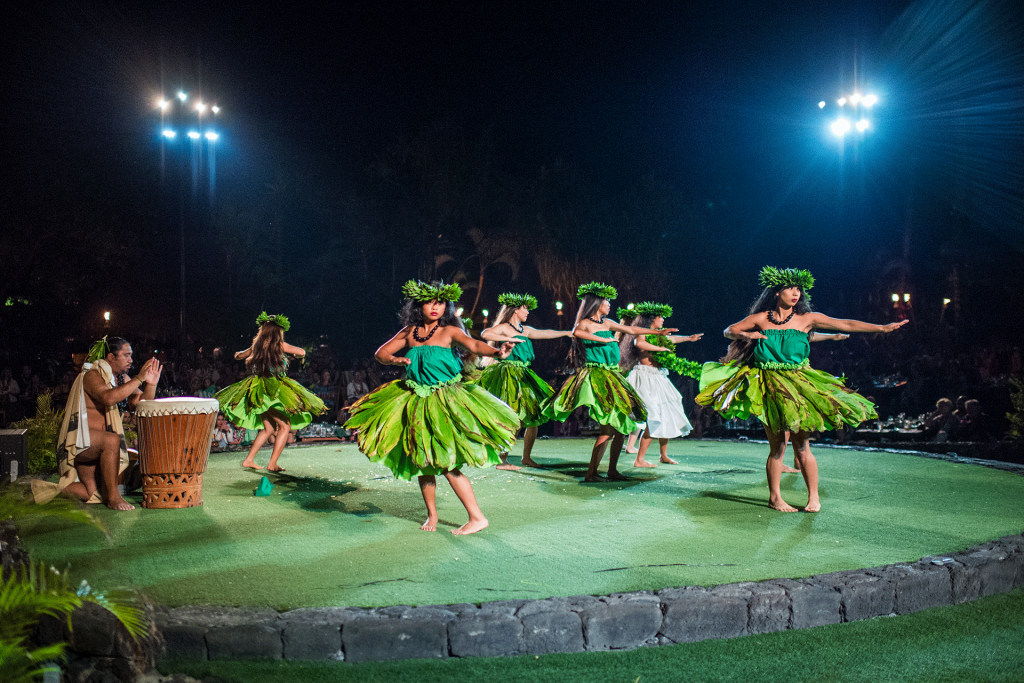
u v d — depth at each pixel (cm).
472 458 424
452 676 274
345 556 384
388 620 288
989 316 1995
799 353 496
